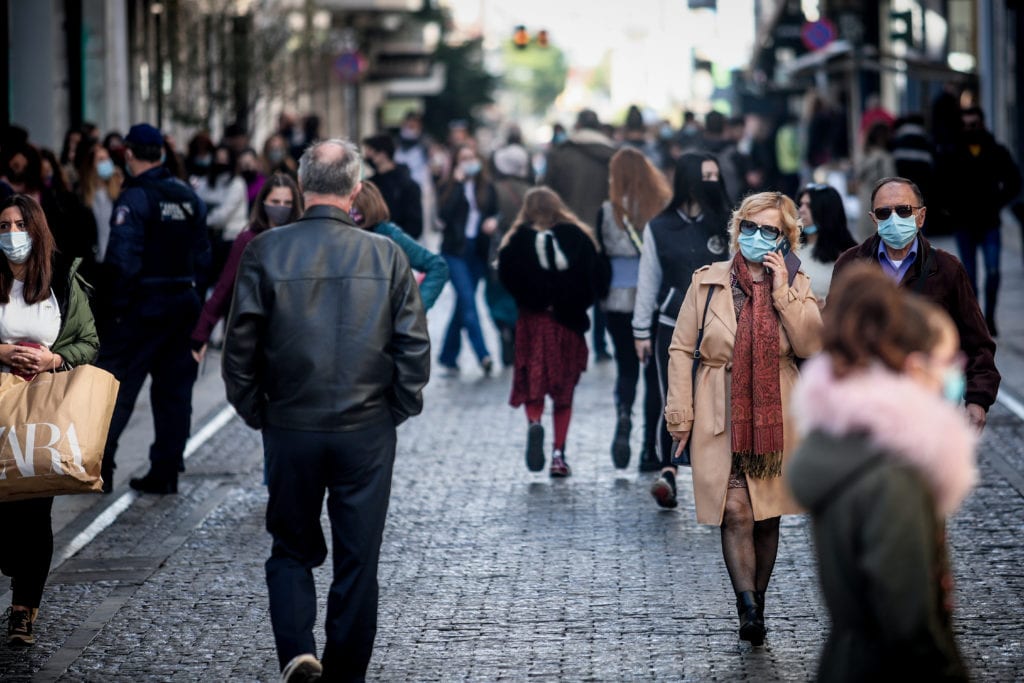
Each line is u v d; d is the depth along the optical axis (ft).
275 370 28.91
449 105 292.61
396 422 29.91
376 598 29.45
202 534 44.47
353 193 29.86
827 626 34.58
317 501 29.43
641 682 31.22
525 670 32.17
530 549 41.86
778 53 212.43
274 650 34.09
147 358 47.93
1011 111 130.72
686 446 34.96
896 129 88.94
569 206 68.64
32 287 34.37
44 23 102.06
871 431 18.74
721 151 91.86
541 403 50.47
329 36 148.77
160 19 120.67
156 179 47.42
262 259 29.07
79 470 32.50
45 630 35.78
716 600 36.76
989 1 137.80
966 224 74.23
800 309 32.86
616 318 51.16
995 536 41.47
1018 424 55.98
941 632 18.78
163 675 32.53
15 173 54.29
